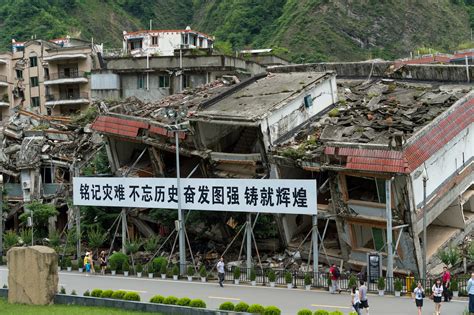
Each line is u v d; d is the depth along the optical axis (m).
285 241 44.22
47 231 56.56
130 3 127.19
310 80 48.88
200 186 40.16
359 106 46.88
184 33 92.19
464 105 42.66
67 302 32.75
